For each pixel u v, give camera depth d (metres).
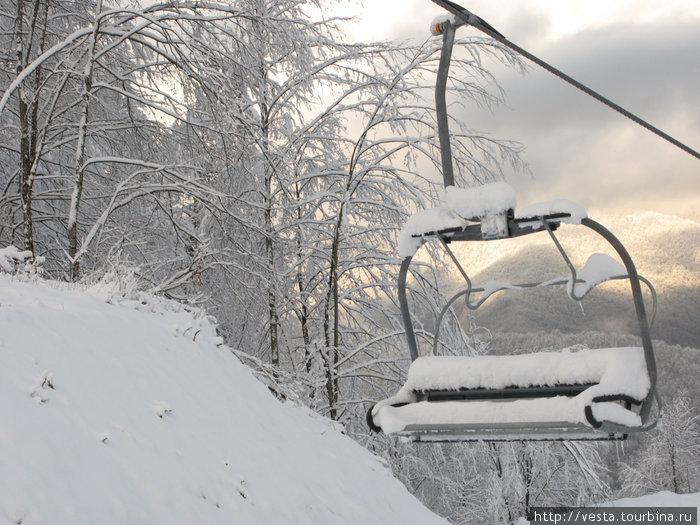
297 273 21.33
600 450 30.14
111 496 5.23
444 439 5.02
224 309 19.47
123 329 8.62
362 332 21.69
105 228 15.93
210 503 6.20
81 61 15.45
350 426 20.66
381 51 19.88
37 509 4.54
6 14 15.31
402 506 9.89
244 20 16.45
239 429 8.28
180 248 18.59
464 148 19.64
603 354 4.78
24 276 9.52
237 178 17.14
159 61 15.34
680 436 45.88
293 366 21.12
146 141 16.55
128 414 6.70
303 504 7.52
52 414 5.75
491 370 5.06
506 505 26.83
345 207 19.69
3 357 6.15
